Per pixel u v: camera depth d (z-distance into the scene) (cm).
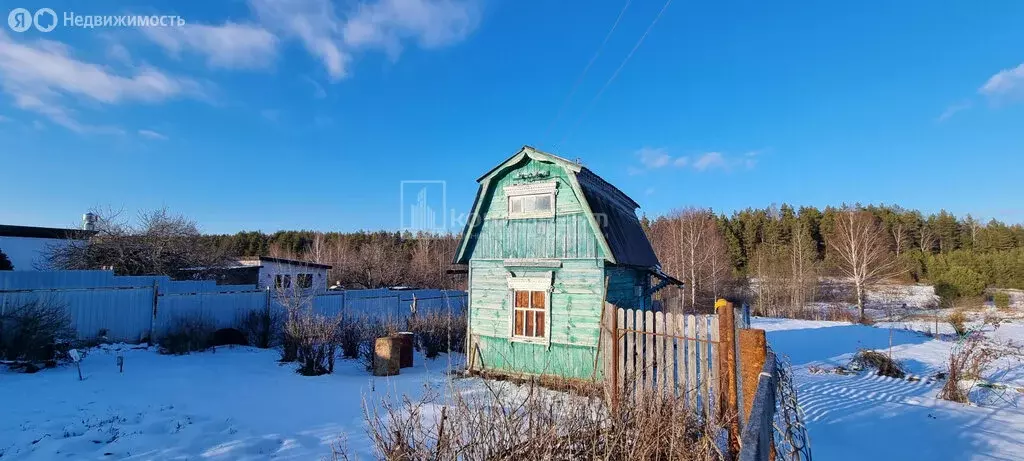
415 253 4656
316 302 1688
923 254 5050
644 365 644
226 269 2608
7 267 1892
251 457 538
